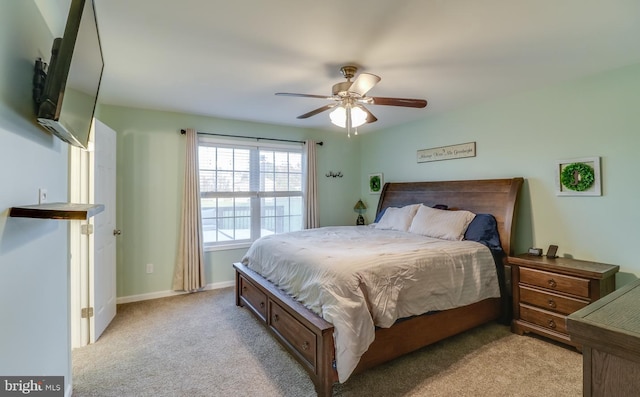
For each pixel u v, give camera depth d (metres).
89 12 1.36
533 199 3.15
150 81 2.86
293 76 2.73
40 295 1.42
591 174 2.73
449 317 2.60
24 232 1.24
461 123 3.81
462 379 2.12
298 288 2.38
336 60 2.40
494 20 1.86
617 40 2.11
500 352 2.48
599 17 1.82
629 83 2.53
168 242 3.92
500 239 3.16
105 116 3.57
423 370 2.23
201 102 3.52
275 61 2.43
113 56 2.34
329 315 1.96
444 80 2.85
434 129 4.16
